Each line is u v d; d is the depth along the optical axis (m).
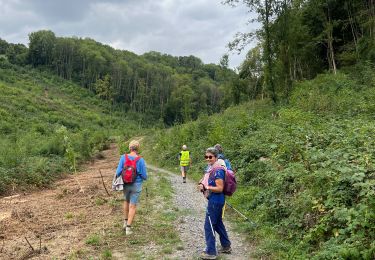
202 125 27.69
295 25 28.22
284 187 8.60
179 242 7.21
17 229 8.44
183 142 27.41
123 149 35.16
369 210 5.46
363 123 11.56
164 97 125.31
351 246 5.11
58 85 122.25
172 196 12.46
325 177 6.86
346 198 6.32
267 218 8.20
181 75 148.50
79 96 116.69
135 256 6.41
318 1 34.69
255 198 9.77
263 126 18.12
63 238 7.54
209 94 128.50
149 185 15.00
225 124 24.91
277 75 29.69
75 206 10.85
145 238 7.43
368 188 5.64
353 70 27.16
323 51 38.69
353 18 34.72
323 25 34.72
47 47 140.12
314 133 10.76
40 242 6.78
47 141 28.27
